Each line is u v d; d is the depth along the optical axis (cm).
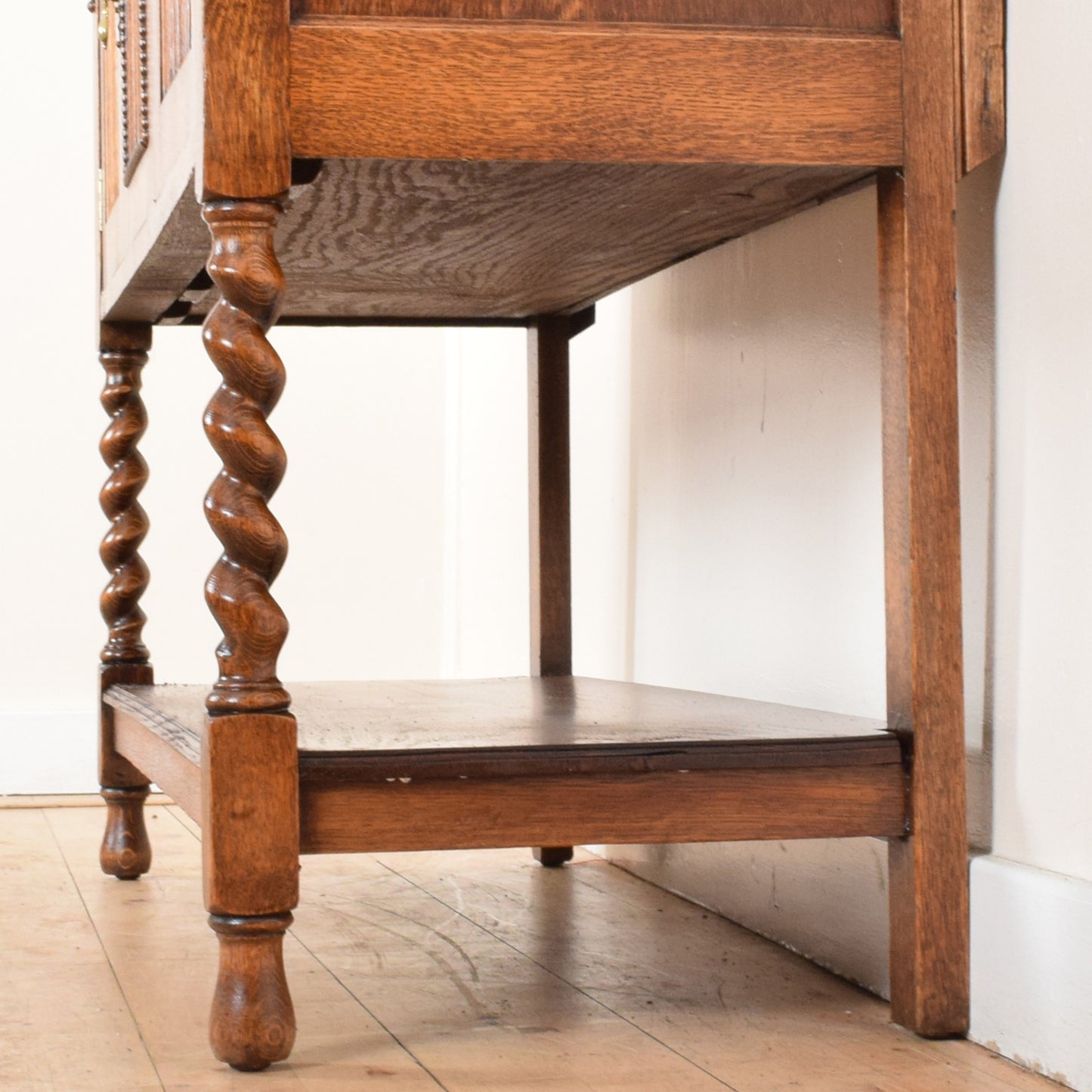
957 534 92
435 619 245
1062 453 88
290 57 85
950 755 92
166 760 110
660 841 90
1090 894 82
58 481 224
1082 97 86
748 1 91
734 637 137
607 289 146
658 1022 97
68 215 226
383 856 168
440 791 87
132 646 159
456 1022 97
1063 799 87
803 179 98
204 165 84
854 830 92
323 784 86
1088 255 86
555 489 165
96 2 165
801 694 124
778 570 128
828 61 91
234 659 84
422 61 87
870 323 112
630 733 96
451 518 243
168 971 112
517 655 213
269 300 85
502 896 144
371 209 108
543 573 165
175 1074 85
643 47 89
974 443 98
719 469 141
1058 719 88
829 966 112
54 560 223
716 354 141
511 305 157
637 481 163
